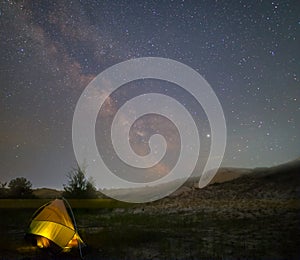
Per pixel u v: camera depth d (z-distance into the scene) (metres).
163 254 6.56
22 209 14.55
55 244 6.97
